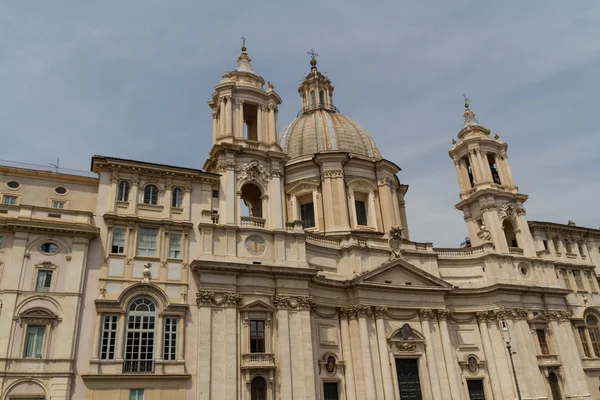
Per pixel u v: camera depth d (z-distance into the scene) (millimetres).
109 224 36219
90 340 32875
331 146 57344
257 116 47031
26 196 36938
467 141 59062
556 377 49219
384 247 48250
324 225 52094
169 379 33688
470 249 52844
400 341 44719
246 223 41750
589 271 58188
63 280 33406
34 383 30422
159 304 35562
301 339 38938
